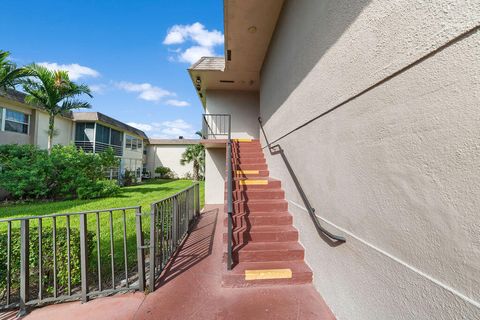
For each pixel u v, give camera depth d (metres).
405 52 1.21
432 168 1.05
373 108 1.48
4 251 2.47
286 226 3.42
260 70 6.53
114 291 2.36
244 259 2.88
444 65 1.00
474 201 0.87
